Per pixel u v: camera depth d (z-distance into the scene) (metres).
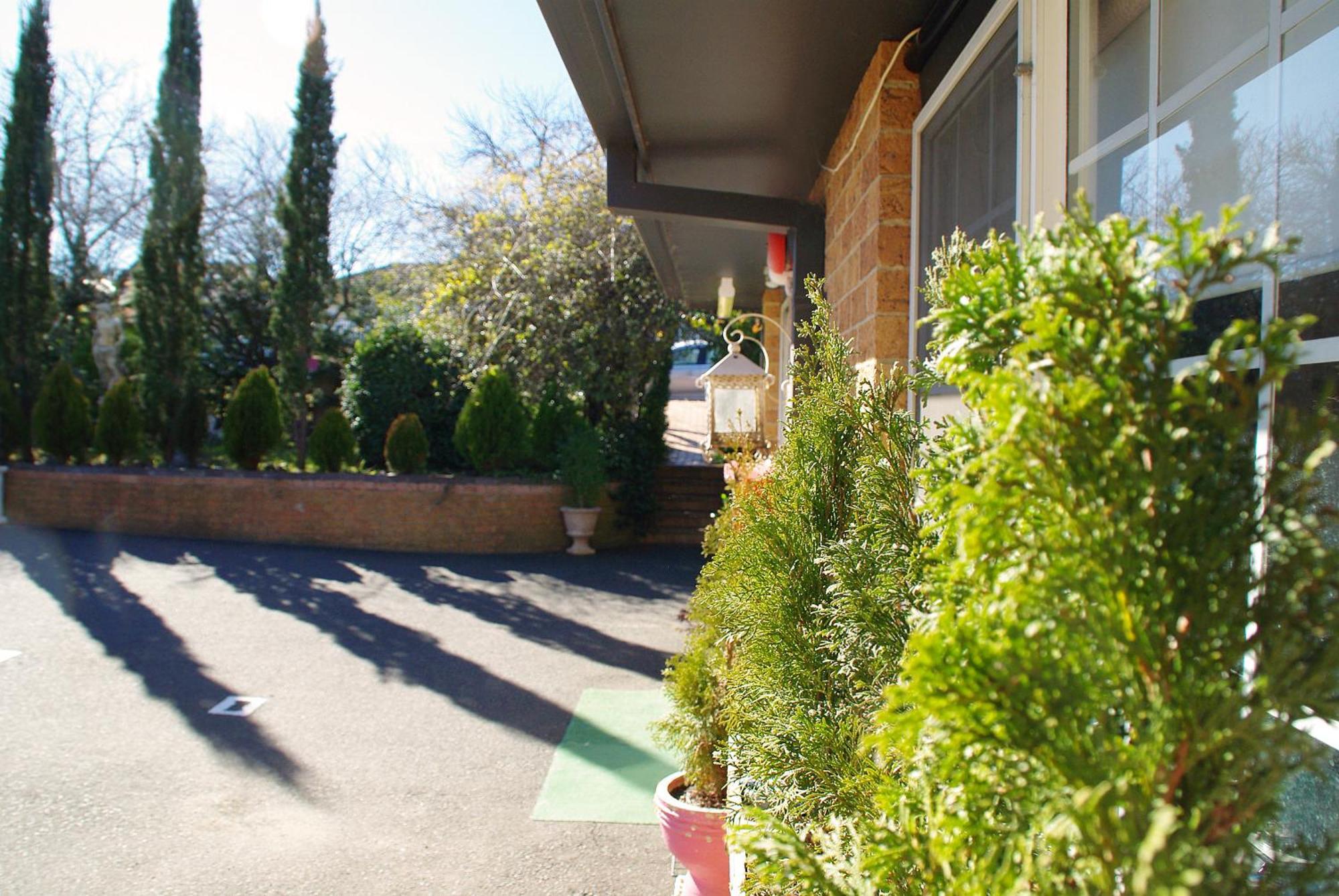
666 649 7.45
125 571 10.00
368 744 5.20
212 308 20.48
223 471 12.59
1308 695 0.88
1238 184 1.70
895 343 3.71
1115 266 0.92
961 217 3.20
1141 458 0.91
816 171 5.68
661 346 14.72
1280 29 1.59
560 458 12.75
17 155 14.87
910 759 1.18
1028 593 0.93
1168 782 0.90
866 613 1.88
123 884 3.60
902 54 3.71
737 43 3.80
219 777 4.68
